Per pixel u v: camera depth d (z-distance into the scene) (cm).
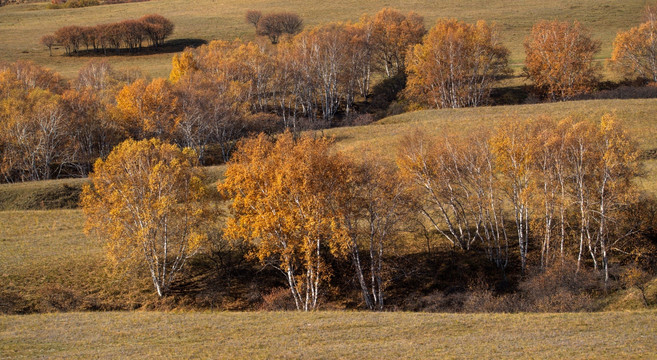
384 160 4788
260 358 2531
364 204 4306
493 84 10362
